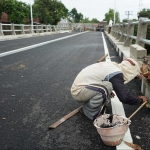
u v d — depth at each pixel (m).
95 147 2.08
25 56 7.34
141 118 2.66
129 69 2.54
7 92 3.66
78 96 2.61
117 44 8.72
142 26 5.21
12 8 28.61
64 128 2.46
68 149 2.06
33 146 2.12
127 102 2.50
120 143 2.09
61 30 37.34
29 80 4.37
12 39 15.91
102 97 2.44
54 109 2.97
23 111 2.91
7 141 2.21
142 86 3.46
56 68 5.44
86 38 17.48
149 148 2.05
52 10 39.28
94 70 2.61
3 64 5.98
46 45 11.10
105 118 2.26
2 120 2.65
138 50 3.84
